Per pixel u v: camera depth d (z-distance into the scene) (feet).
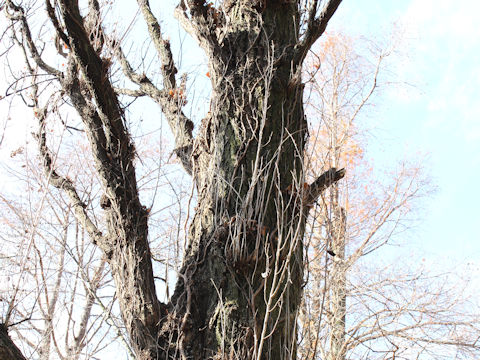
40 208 13.50
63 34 10.89
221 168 11.64
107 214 11.14
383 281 26.76
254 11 13.24
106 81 11.09
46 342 19.63
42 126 13.66
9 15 14.37
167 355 9.99
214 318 10.16
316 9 12.69
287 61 12.69
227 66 12.67
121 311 10.59
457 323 24.99
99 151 11.07
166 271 11.12
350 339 23.17
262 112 11.98
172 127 14.62
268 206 11.04
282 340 10.12
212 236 10.93
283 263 10.66
